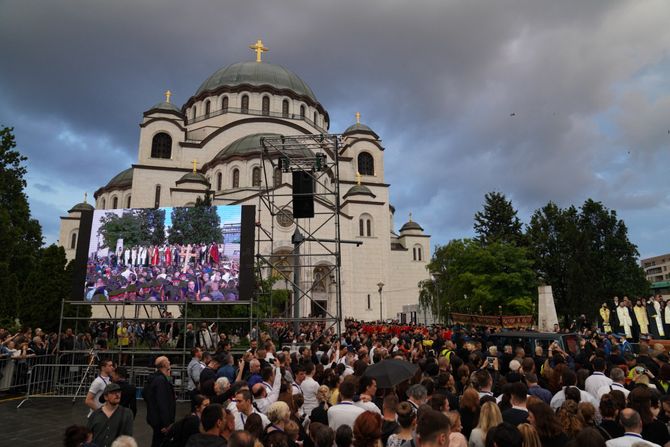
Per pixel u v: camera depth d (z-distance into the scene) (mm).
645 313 24688
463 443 5418
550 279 50188
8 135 39906
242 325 28688
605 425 6516
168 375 9688
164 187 62219
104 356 19359
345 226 58344
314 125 73375
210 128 68500
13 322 29328
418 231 73500
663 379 9164
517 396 6746
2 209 35938
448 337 23859
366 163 71562
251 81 71938
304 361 9852
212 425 5598
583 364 12539
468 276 39469
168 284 18672
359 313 58219
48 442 11141
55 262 25125
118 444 4941
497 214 60469
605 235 55062
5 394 17141
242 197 56250
